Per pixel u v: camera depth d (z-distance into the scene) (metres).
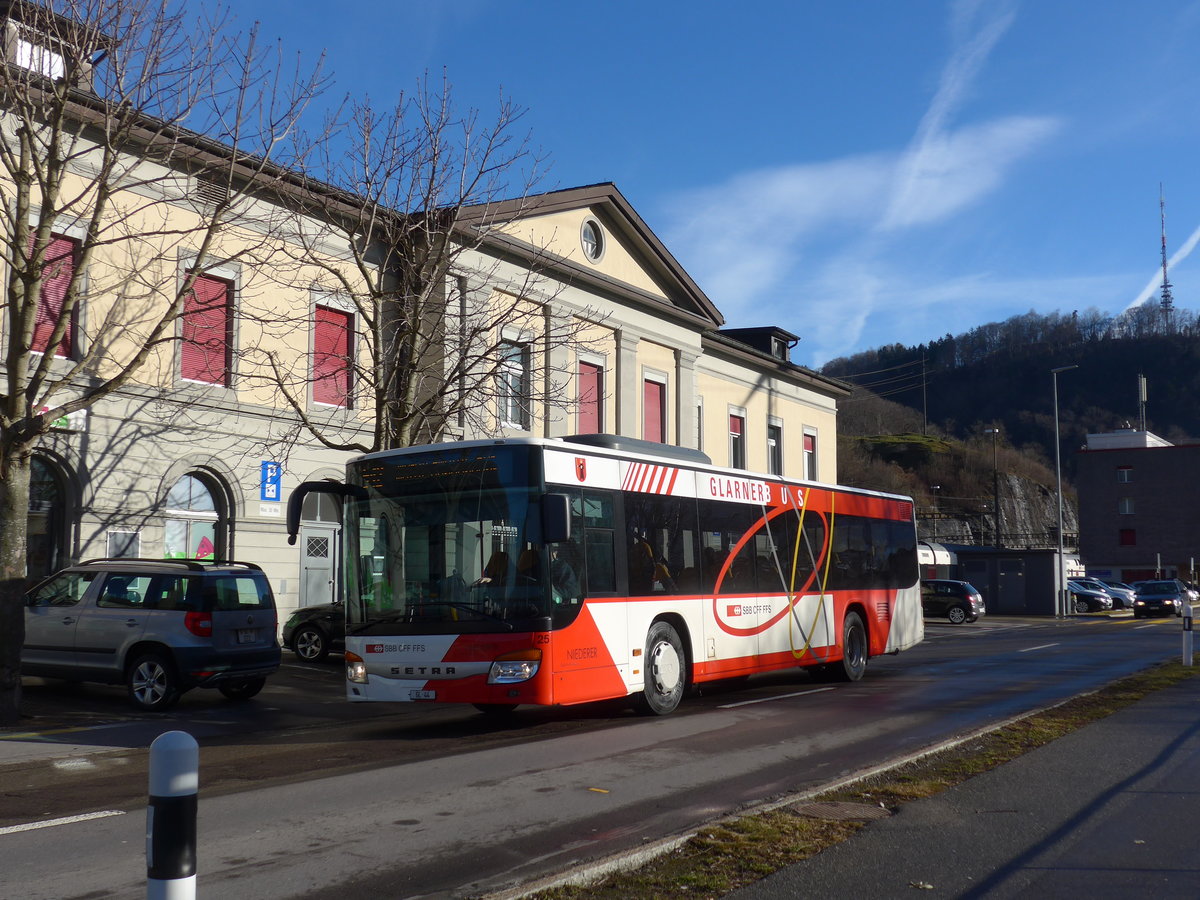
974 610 42.03
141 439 18.33
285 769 9.52
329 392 21.80
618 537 12.68
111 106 13.40
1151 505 94.06
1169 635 32.62
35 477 17.17
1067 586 52.97
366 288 22.09
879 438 122.00
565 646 11.50
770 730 11.62
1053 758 9.45
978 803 7.61
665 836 6.72
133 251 18.02
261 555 20.38
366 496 12.23
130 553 18.12
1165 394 126.94
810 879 5.73
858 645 17.95
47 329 17.12
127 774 9.48
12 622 12.09
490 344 22.25
